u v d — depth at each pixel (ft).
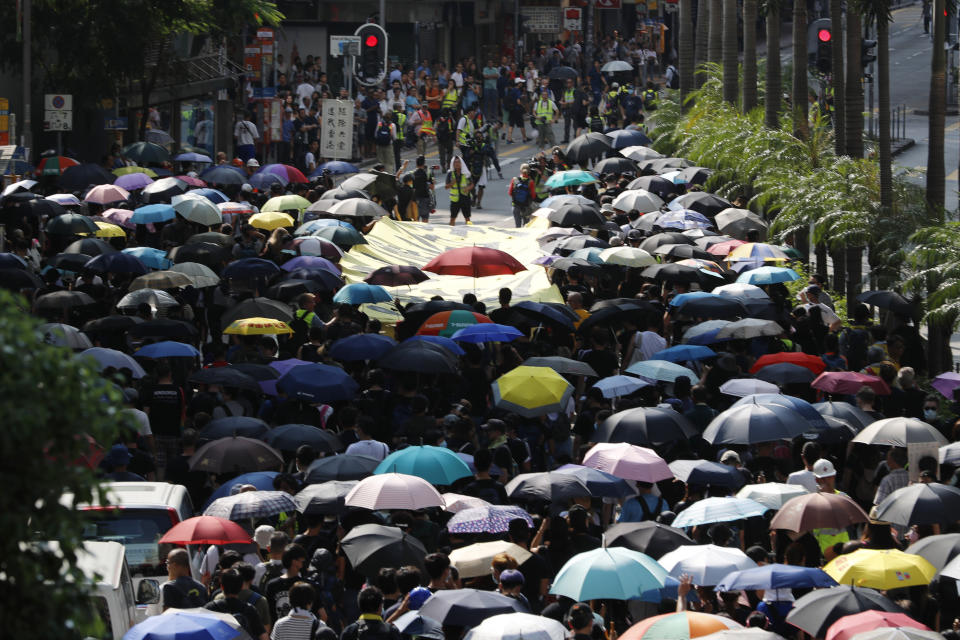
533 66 543.39
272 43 423.64
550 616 94.53
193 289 195.31
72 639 51.75
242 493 109.81
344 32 527.40
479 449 127.75
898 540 122.93
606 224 240.53
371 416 146.20
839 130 265.13
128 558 101.65
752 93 331.36
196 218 215.10
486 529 105.91
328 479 120.16
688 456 134.10
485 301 214.90
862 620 83.92
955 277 195.52
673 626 83.41
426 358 148.77
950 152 461.37
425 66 523.70
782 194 247.29
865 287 252.83
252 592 96.53
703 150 296.92
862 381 151.33
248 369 150.71
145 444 138.82
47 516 49.93
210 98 410.11
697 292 185.98
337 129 322.75
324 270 193.16
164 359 153.48
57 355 49.49
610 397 152.56
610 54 599.57
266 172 274.16
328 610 103.35
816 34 343.26
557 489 113.60
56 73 319.88
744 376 156.97
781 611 96.58
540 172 321.11
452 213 318.45
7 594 49.08
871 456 138.62
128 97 357.82
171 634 80.64
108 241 216.74
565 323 176.76
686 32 423.23
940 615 100.27
